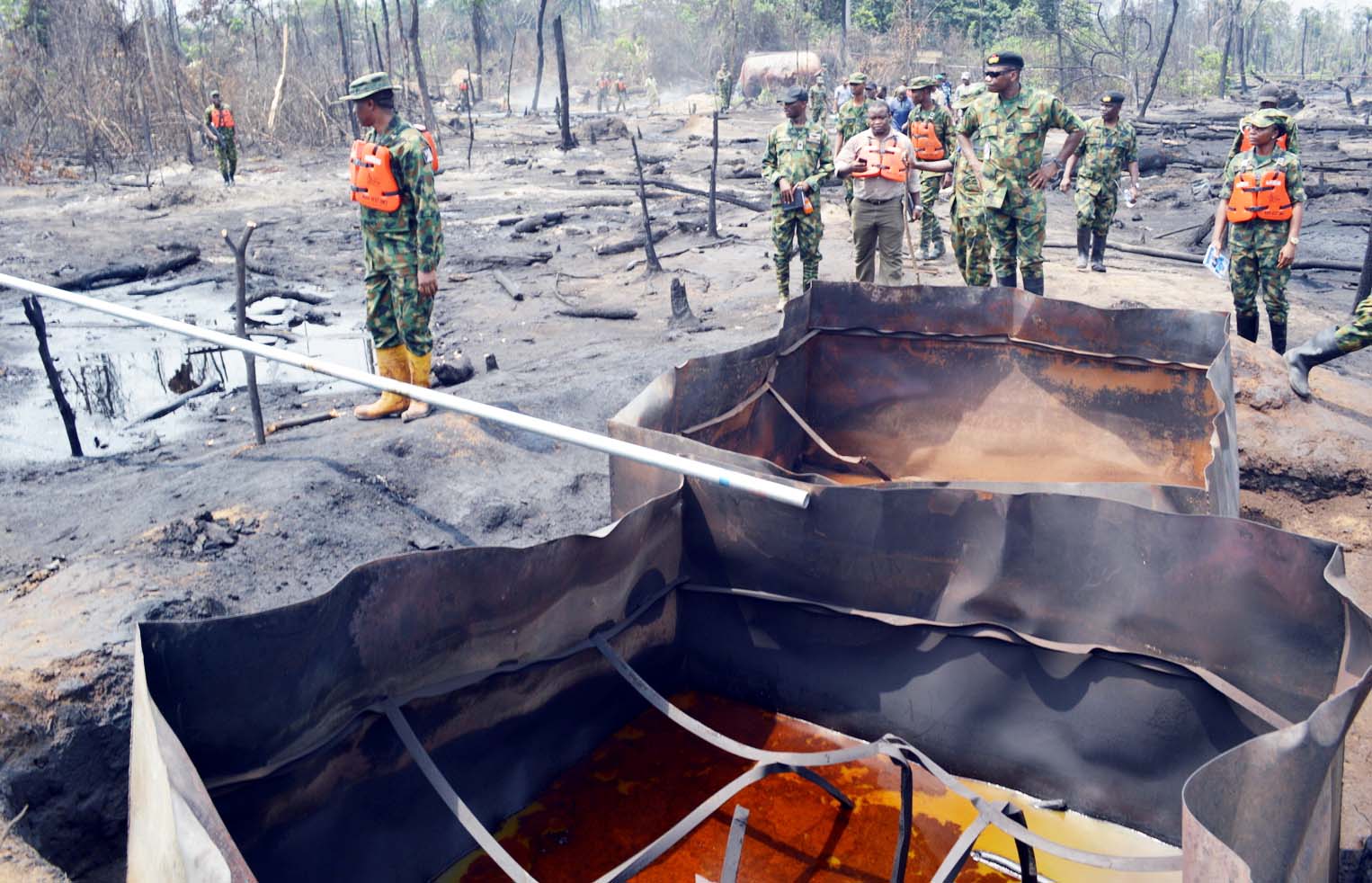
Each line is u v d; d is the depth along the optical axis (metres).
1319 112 37.50
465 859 3.11
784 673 3.77
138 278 12.71
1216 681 3.01
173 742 2.06
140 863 2.17
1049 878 2.99
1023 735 3.37
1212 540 2.97
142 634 2.28
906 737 3.57
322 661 2.66
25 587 4.36
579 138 29.28
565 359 8.54
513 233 15.22
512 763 3.28
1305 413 6.30
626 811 3.31
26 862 3.16
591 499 5.93
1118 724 3.22
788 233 9.66
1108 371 5.50
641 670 3.76
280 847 2.65
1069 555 3.23
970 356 5.90
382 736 2.87
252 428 7.15
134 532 4.98
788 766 2.96
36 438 7.13
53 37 23.48
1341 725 2.21
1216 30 65.44
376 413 6.83
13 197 18.27
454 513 5.61
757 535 3.69
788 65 41.69
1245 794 2.14
